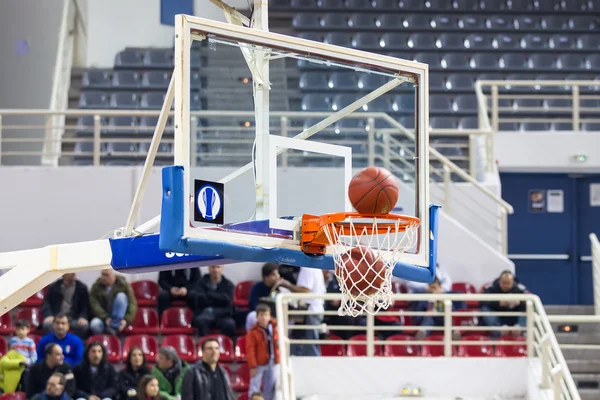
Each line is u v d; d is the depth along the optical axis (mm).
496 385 18609
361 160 10312
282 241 9352
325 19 33625
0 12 25250
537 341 19625
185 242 8539
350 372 18547
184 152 8570
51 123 25547
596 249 23062
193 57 8898
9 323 20656
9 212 22625
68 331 19484
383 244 9609
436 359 18656
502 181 25500
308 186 9812
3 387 17766
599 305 22516
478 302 22078
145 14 33062
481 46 32625
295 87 9766
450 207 23641
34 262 9953
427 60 31688
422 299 18672
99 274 22453
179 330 20484
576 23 34031
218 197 8969
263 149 9492
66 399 16688
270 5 34219
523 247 25516
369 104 10352
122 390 17281
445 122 28219
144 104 29406
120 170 22781
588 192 25625
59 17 29984
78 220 22625
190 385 16312
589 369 19656
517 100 29266
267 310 18172
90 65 32531
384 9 34094
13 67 26078
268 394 17984
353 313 9242
